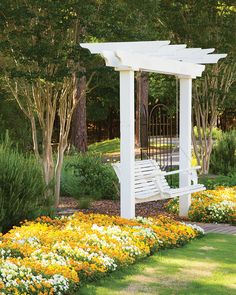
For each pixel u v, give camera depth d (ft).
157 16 52.44
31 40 35.58
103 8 35.45
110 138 124.67
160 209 39.93
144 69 31.12
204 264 23.65
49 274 19.72
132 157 30.45
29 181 30.99
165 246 26.73
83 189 43.98
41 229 26.53
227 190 42.45
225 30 53.83
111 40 38.55
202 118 58.23
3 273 18.86
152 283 20.80
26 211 30.22
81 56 34.76
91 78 38.47
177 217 36.83
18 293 17.81
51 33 35.42
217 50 54.29
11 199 29.78
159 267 23.07
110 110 122.83
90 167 45.01
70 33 36.68
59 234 25.25
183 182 36.70
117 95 113.91
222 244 28.09
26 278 18.99
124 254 23.50
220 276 21.80
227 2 54.08
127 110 30.01
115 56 29.25
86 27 35.65
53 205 33.76
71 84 39.06
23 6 33.76
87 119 118.93
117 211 38.52
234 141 58.59
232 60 54.70
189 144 36.78
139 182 33.35
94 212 38.01
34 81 35.06
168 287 20.33
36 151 38.93
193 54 36.27
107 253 22.99
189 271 22.52
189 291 19.85
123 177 30.53
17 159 31.55
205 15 54.03
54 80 34.24
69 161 47.78
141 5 38.24
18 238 24.45
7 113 54.13
